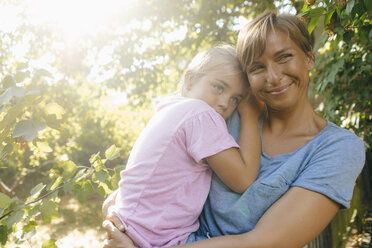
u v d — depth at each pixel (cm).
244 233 106
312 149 113
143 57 578
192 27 540
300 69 115
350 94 339
